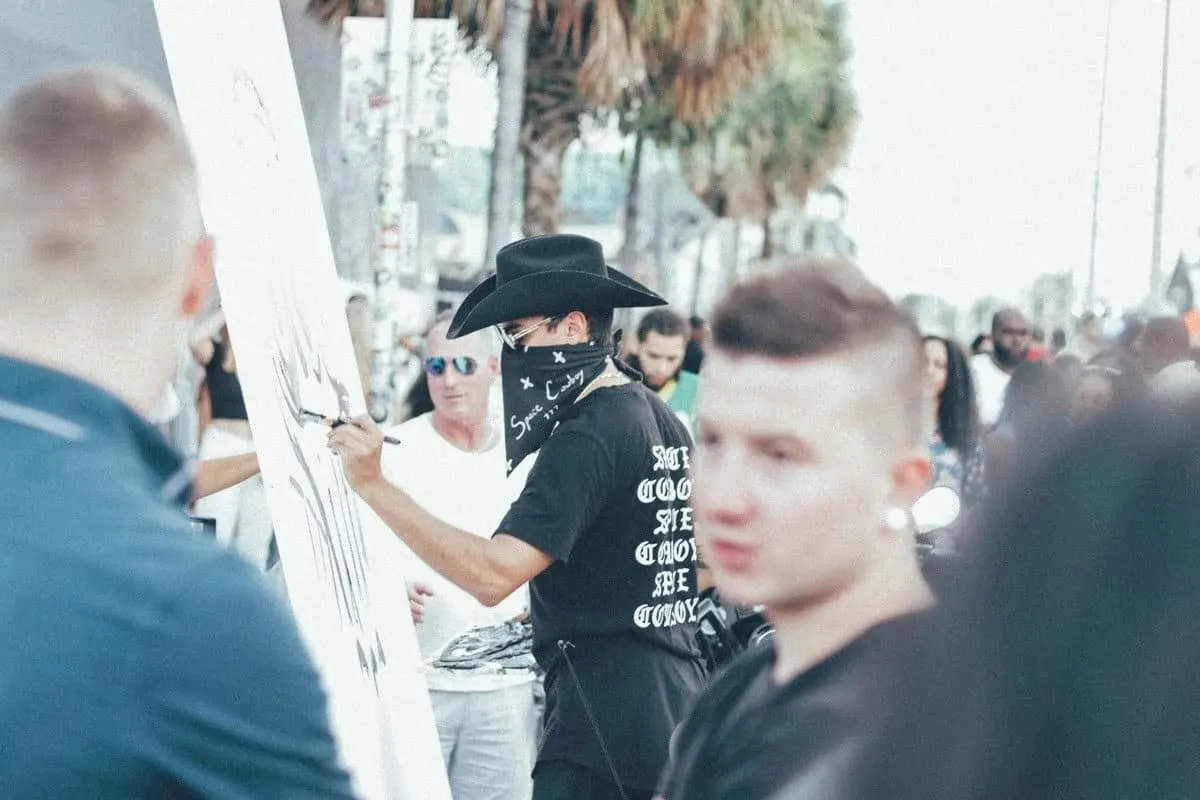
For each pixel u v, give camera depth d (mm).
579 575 3271
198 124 2125
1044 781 953
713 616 3627
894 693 1039
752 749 1275
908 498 1285
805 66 23859
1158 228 19188
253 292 2273
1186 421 942
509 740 4469
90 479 1379
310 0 10094
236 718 1328
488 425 4684
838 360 1265
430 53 9359
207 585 1353
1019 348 8383
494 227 15242
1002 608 975
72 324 1429
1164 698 931
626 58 15094
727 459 1295
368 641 2717
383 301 7867
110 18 5703
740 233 28422
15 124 1448
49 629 1312
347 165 10758
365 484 2949
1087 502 956
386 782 2746
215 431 5668
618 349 3475
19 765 1285
